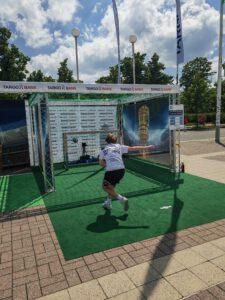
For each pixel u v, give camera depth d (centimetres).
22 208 602
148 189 700
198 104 3634
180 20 848
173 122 830
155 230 456
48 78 2458
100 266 356
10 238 455
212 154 1233
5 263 376
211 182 741
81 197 664
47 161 773
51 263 370
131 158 1211
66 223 505
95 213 548
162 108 956
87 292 306
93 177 882
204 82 3653
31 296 304
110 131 1154
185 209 548
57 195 688
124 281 322
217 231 444
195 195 636
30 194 706
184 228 460
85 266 358
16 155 1092
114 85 730
